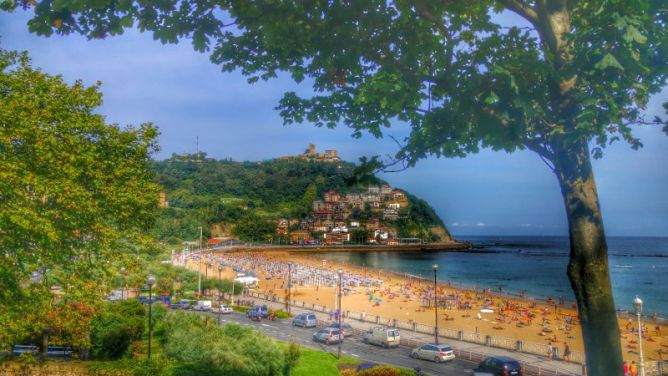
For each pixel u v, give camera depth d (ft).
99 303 71.36
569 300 311.68
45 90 72.95
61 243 64.75
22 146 64.49
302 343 142.61
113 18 19.57
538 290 386.11
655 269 580.30
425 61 21.66
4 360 74.18
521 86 17.42
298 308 221.25
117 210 75.00
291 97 24.31
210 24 20.12
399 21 21.03
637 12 15.89
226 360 75.82
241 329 92.38
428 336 152.35
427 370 111.86
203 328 91.71
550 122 18.17
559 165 18.21
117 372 64.80
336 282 351.87
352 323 178.70
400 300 285.02
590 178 17.80
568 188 17.93
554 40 18.78
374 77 19.16
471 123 18.97
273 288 335.06
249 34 22.22
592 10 19.62
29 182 58.59
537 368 110.63
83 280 68.03
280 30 19.85
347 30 20.15
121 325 98.48
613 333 16.70
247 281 314.35
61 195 61.31
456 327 203.41
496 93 18.08
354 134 24.54
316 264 539.29
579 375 103.76
